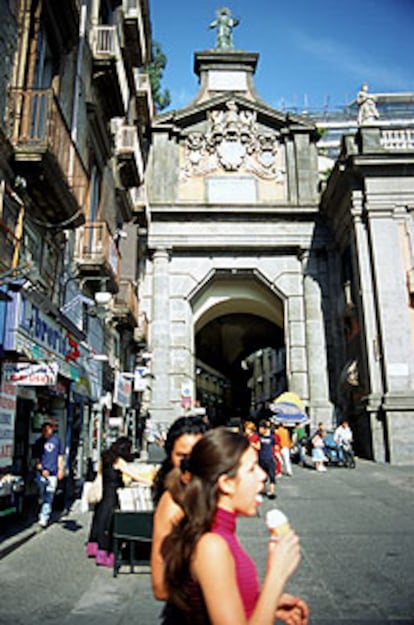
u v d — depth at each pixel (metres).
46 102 7.78
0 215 6.75
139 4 16.58
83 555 5.74
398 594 4.31
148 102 20.78
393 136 18.98
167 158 24.44
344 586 4.54
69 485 9.88
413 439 16.03
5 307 6.30
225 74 25.97
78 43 11.04
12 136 7.50
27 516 7.79
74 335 9.44
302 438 17.84
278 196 24.27
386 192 18.58
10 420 6.88
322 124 45.47
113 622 3.70
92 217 12.95
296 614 1.77
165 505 1.89
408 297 17.66
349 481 12.42
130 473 5.52
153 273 23.11
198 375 34.78
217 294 25.14
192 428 3.17
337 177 20.17
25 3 8.04
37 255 8.80
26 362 7.09
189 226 23.39
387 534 6.65
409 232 18.23
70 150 8.98
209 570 1.47
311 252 23.25
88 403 12.41
